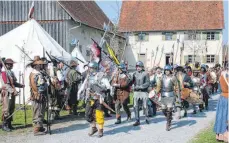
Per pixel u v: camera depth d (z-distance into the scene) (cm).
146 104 1073
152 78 1265
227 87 813
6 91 955
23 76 1366
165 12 4556
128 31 4356
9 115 959
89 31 3275
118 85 1084
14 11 2855
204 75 1458
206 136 888
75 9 3119
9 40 1574
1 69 999
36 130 904
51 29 2828
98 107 886
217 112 829
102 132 895
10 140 850
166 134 939
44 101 911
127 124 1080
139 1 4712
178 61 4344
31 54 1529
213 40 4316
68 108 1184
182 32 4369
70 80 1181
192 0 4597
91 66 905
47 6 2830
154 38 4428
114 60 1273
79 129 986
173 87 1016
